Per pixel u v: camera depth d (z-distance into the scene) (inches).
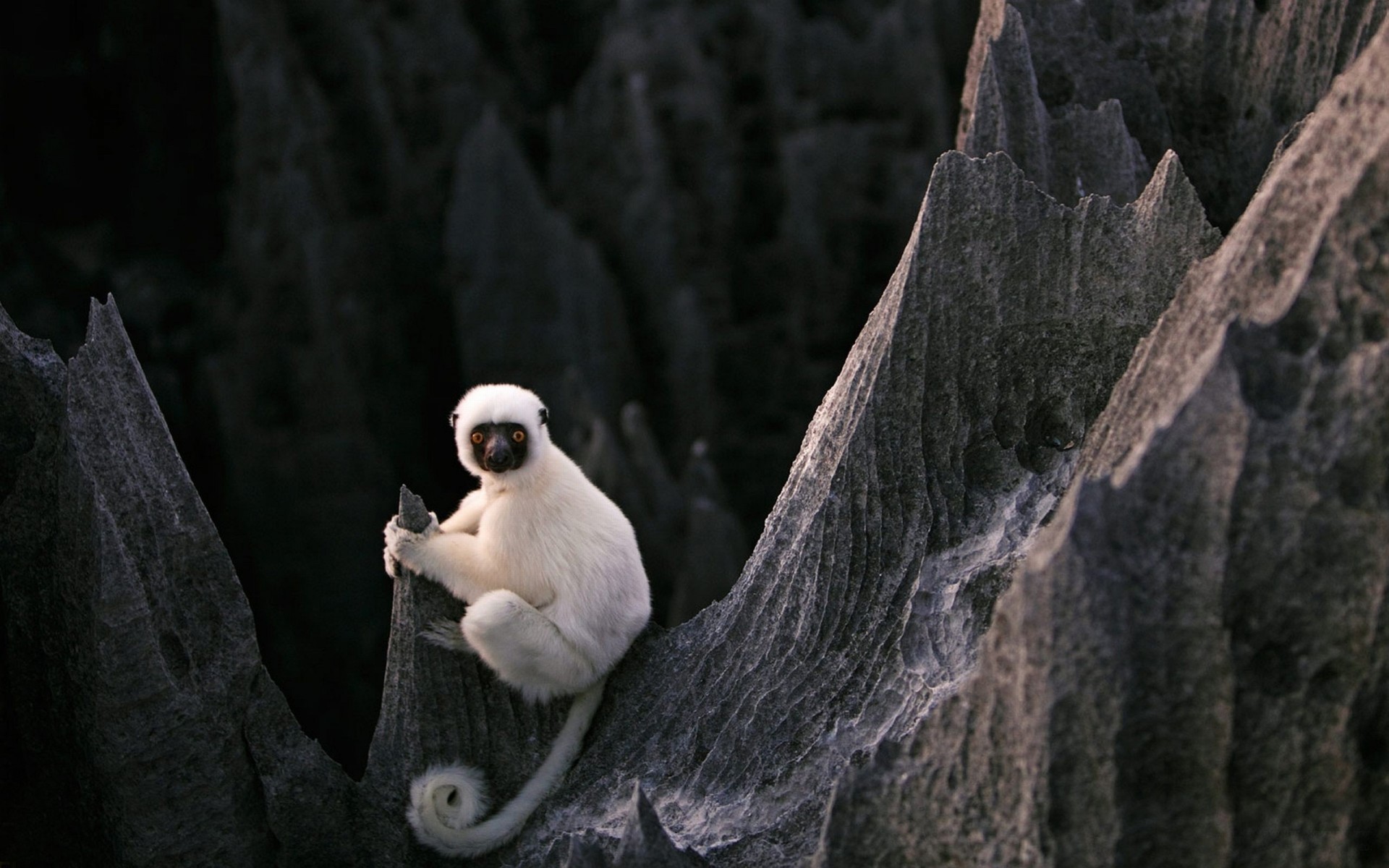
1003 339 321.7
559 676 353.1
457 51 1959.9
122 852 334.0
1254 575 228.7
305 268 1675.7
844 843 265.4
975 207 316.5
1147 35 496.4
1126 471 245.6
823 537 327.0
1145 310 319.6
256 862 347.3
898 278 324.2
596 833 325.4
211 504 1759.4
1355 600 224.2
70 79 2004.2
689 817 327.6
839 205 1801.2
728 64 1905.8
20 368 352.5
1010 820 245.9
